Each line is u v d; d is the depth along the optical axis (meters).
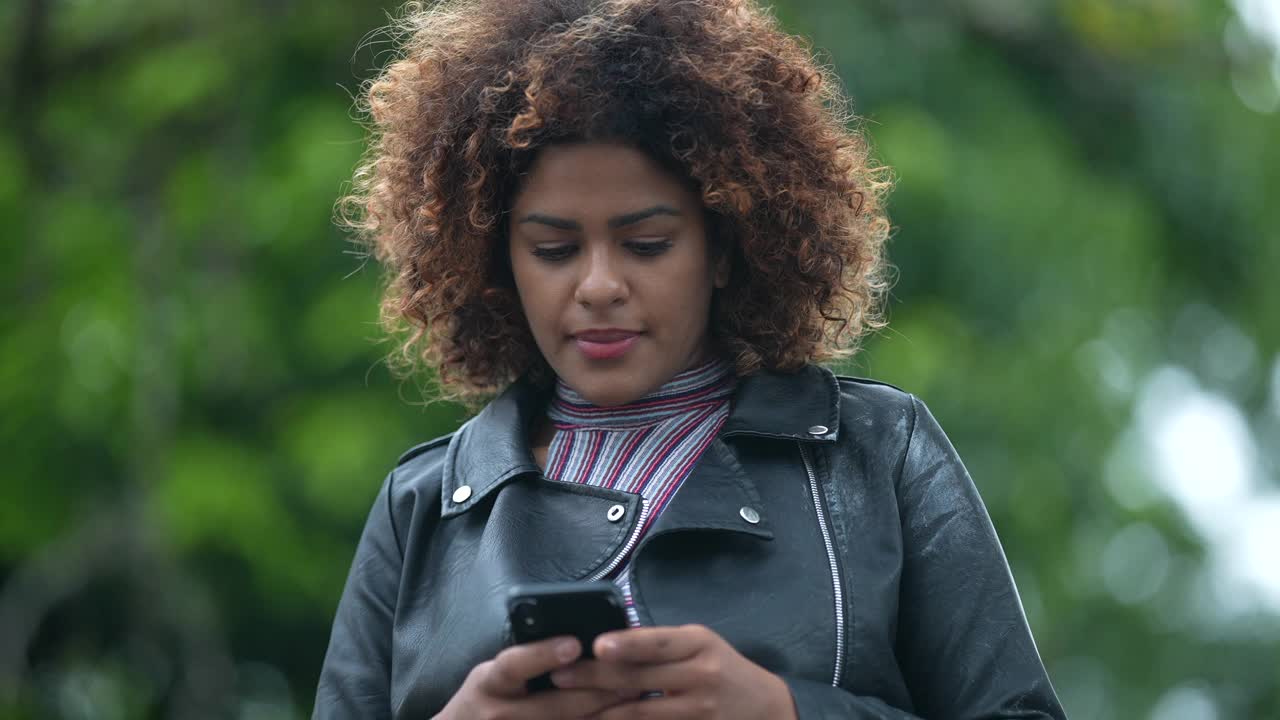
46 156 12.52
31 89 12.44
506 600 2.59
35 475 12.06
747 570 2.96
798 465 3.09
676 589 2.94
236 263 11.98
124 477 12.02
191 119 12.31
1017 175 12.53
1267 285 14.77
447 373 3.59
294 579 11.95
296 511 12.05
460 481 3.21
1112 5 13.39
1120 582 15.70
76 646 12.68
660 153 3.05
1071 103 13.71
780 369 3.24
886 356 11.84
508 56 3.24
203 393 12.19
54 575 11.88
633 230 3.05
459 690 2.76
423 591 3.20
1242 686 16.98
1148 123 13.76
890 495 3.05
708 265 3.16
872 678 2.90
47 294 12.02
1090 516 13.86
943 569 3.02
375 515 3.38
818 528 3.02
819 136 3.34
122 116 12.34
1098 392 13.27
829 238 3.34
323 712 3.24
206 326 11.75
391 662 3.26
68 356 11.88
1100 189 13.26
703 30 3.19
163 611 11.79
